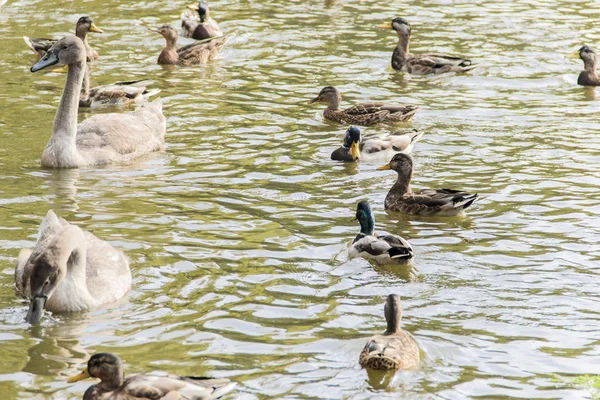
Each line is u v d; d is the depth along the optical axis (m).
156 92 26.56
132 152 21.91
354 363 12.95
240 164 21.67
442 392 12.25
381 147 22.52
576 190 20.31
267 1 38.00
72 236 14.20
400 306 13.55
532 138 23.98
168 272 15.66
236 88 27.75
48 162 20.91
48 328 13.69
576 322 14.38
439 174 21.36
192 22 33.09
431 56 29.95
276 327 13.94
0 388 12.05
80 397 11.91
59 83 27.33
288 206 19.14
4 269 15.45
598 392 12.30
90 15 34.75
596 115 26.16
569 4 38.50
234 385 11.69
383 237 16.69
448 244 17.53
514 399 12.11
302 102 26.78
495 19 36.00
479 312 14.66
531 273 16.16
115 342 13.33
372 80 29.19
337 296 15.09
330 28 34.41
